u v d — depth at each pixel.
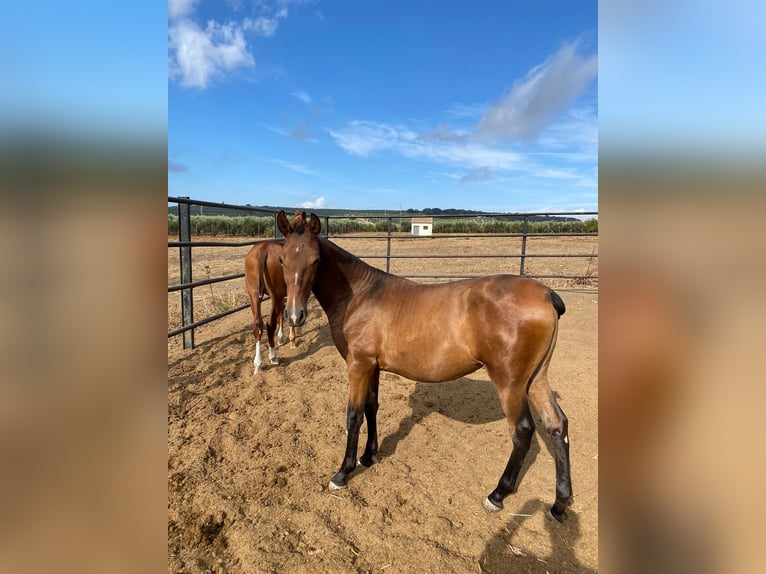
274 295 4.51
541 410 2.43
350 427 2.66
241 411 3.59
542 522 2.36
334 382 4.28
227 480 2.66
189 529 2.23
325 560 2.04
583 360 4.89
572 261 12.61
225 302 7.25
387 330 2.57
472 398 3.97
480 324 2.30
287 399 3.85
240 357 4.93
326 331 6.12
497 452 3.06
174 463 2.79
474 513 2.42
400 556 2.09
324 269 2.71
